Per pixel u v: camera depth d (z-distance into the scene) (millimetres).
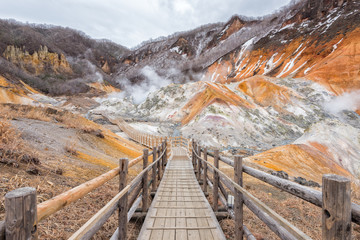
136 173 8344
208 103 64500
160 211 4734
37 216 1207
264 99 81062
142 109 93438
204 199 5598
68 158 7270
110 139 16078
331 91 85500
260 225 5461
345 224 1222
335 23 149875
